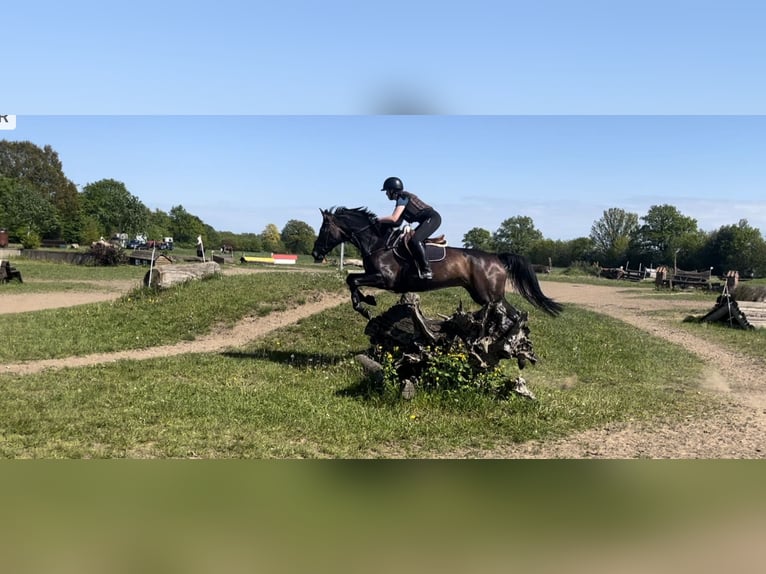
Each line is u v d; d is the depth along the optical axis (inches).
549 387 346.3
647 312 805.9
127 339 468.1
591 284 1425.9
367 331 342.0
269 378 343.3
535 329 540.4
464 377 293.0
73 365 378.3
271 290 627.2
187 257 1697.8
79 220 2955.2
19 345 424.5
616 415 281.9
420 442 233.5
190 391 300.7
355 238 367.2
